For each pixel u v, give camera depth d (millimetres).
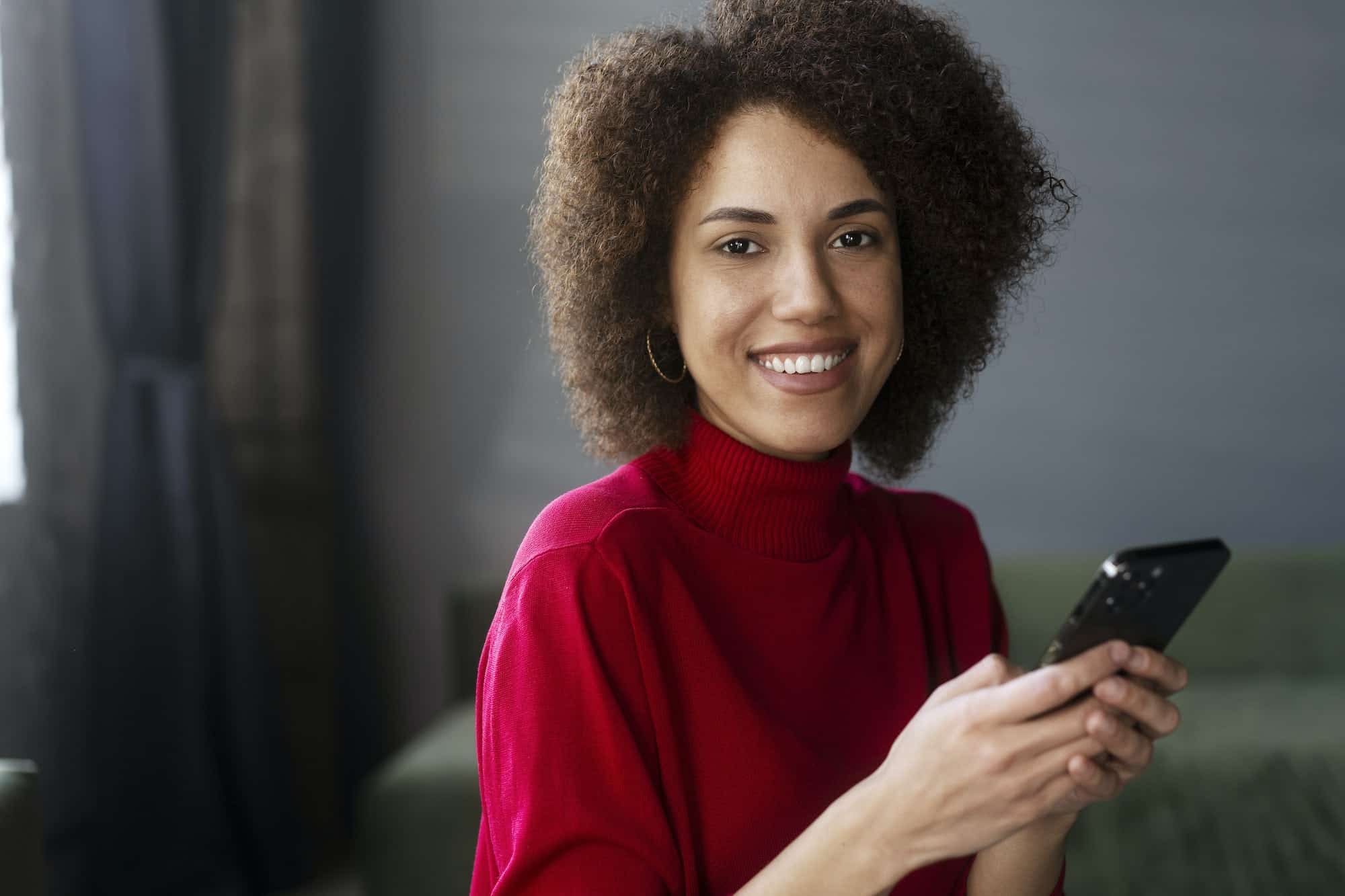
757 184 919
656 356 1041
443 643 3693
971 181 1049
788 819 935
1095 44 3572
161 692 2770
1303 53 3539
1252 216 3582
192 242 2896
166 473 2805
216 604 2904
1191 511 3635
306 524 3408
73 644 2705
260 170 3344
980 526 3676
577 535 932
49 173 2729
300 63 3344
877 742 1029
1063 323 3631
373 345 3691
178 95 2861
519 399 3676
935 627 1136
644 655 904
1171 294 3609
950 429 3674
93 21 2701
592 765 866
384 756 3699
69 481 2762
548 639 894
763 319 939
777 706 975
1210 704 2932
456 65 3639
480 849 958
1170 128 3580
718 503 1008
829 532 1053
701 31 999
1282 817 2500
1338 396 3594
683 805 901
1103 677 691
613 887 843
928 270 1093
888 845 743
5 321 2645
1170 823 2504
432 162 3656
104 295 2729
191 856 2785
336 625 3539
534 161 3639
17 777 1308
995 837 729
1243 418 3613
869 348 958
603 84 994
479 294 3668
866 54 955
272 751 2969
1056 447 3648
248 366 3352
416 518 3699
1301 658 3268
